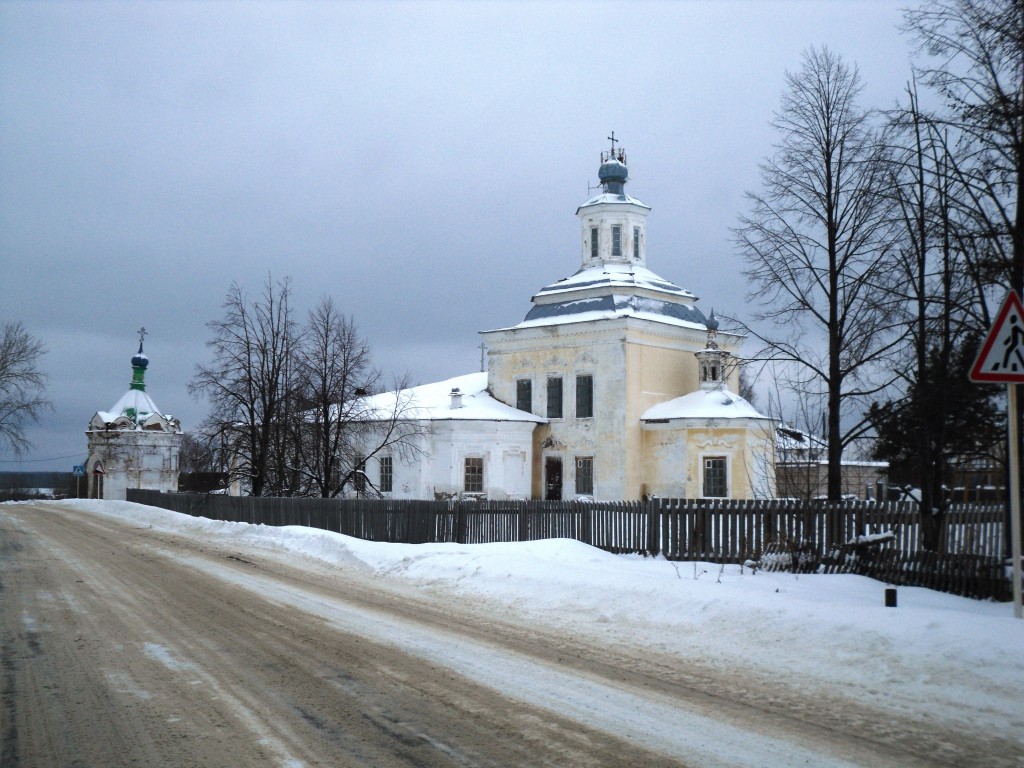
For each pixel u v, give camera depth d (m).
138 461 77.50
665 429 45.88
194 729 7.86
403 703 8.65
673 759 6.97
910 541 18.36
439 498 47.12
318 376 41.41
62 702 8.78
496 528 26.08
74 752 7.26
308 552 24.59
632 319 46.59
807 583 16.56
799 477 28.64
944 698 8.52
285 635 12.16
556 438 48.88
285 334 42.00
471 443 47.53
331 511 31.88
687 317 51.25
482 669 10.02
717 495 44.38
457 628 12.62
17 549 26.17
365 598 15.77
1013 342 10.79
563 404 48.84
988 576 15.03
